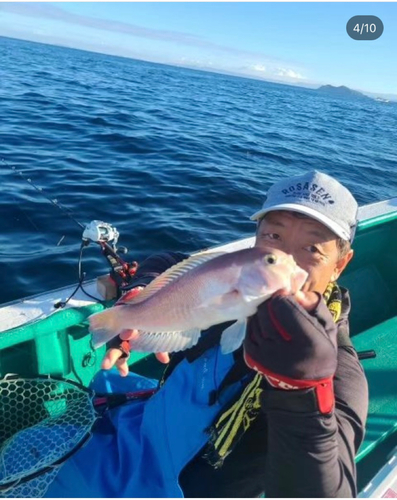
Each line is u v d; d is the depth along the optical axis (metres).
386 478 1.83
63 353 2.51
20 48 80.69
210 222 7.29
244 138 16.44
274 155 14.13
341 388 1.51
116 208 7.26
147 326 1.42
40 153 10.07
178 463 1.66
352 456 1.32
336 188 1.58
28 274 4.98
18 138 11.26
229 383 1.62
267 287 1.19
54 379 2.22
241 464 1.66
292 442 1.19
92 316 1.51
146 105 21.38
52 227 6.18
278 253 1.23
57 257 5.38
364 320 3.63
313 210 1.48
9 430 2.23
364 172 14.16
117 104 19.89
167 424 1.72
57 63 45.09
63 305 2.55
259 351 1.14
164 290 1.39
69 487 1.77
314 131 23.25
